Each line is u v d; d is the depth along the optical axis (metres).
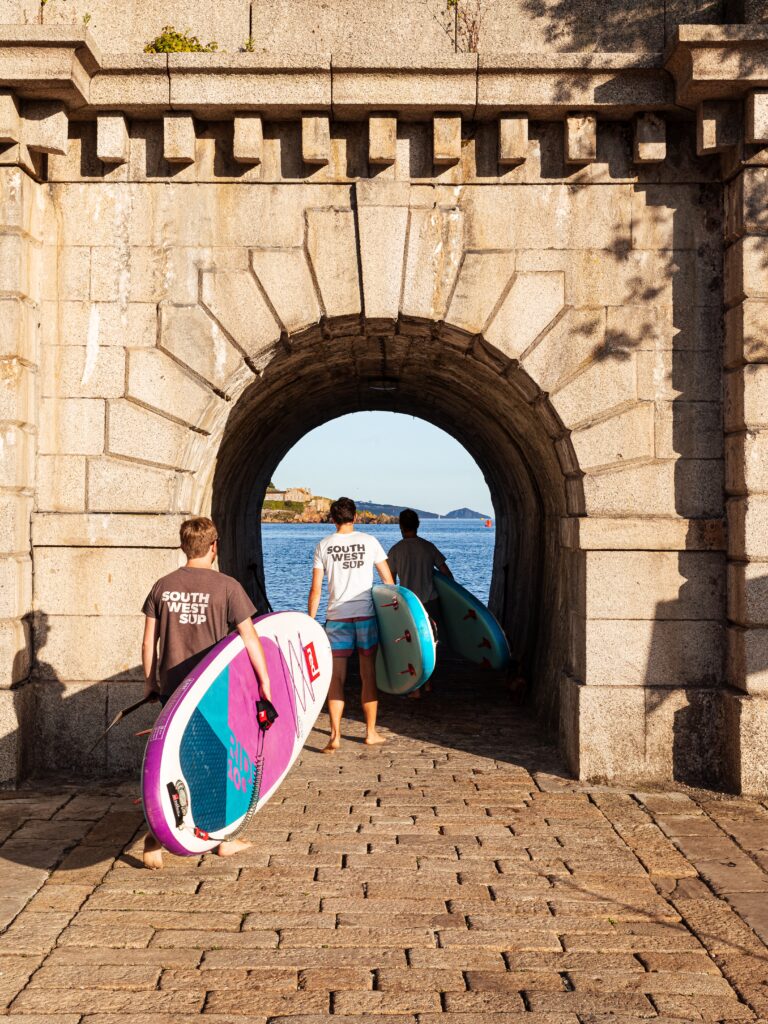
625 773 6.77
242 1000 3.75
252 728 5.18
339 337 7.82
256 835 5.61
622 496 6.86
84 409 6.88
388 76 6.57
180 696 4.75
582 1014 3.67
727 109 6.54
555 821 5.91
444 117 6.73
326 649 6.29
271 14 6.96
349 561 7.82
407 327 7.27
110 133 6.71
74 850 5.35
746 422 6.51
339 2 6.97
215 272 6.88
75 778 6.77
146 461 6.87
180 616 5.17
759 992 3.86
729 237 6.73
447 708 9.48
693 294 6.91
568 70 6.57
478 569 46.91
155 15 6.98
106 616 6.84
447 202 6.90
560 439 7.18
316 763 7.26
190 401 6.88
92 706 6.83
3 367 6.54
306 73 6.54
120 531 6.84
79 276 6.90
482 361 7.51
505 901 4.71
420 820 5.91
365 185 6.86
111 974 3.94
